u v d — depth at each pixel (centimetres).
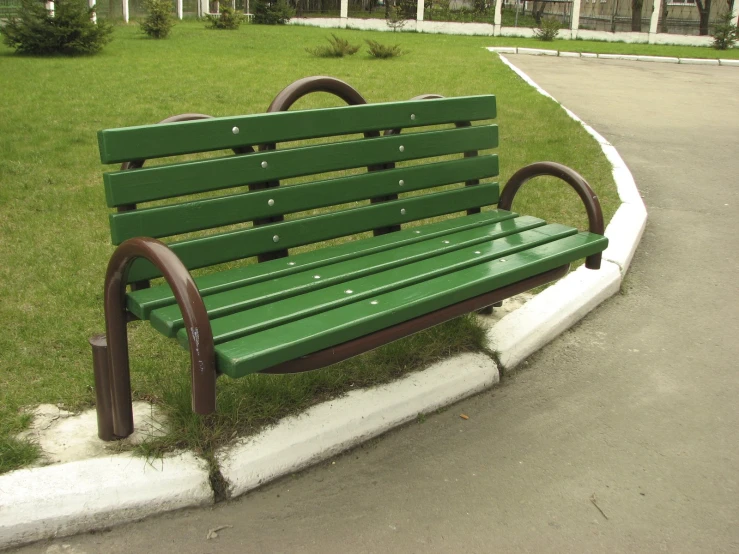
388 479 257
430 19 3072
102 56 1444
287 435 259
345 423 271
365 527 234
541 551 227
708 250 503
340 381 292
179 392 267
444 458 271
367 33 2683
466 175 362
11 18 1432
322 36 2284
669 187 656
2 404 274
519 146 732
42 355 314
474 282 273
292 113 287
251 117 274
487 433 288
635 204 552
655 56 2100
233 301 241
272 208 285
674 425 299
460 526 236
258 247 282
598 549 228
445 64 1511
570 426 295
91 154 655
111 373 244
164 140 251
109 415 251
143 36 1970
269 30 2478
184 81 1104
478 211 375
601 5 3359
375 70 1343
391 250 308
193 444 249
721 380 337
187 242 261
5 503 218
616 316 401
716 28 2767
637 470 268
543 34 2817
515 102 1005
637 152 789
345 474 259
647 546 230
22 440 250
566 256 315
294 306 241
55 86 1018
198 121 260
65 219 487
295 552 222
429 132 345
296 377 286
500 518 240
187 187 259
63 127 755
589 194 341
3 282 386
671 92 1309
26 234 457
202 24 2645
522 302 390
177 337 221
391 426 284
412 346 317
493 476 262
